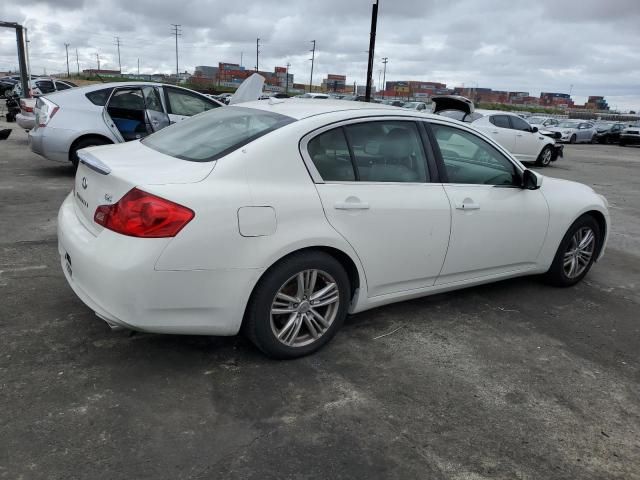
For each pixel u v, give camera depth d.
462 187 3.75
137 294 2.60
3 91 36.34
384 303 3.54
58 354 3.04
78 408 2.58
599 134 30.59
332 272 3.13
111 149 3.45
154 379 2.88
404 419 2.70
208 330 2.84
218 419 2.59
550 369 3.30
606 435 2.69
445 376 3.13
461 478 2.32
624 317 4.21
